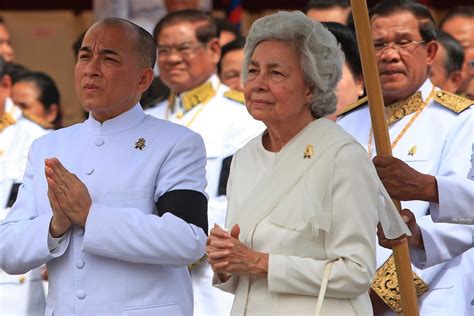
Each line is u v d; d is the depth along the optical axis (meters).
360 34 13.34
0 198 19.70
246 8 28.66
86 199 13.36
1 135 20.12
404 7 15.72
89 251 13.34
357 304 12.59
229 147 19.03
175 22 19.61
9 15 30.83
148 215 13.38
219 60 20.72
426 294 15.55
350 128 16.11
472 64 21.42
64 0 30.06
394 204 13.87
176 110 19.67
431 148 15.51
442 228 14.95
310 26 12.62
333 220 12.34
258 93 12.64
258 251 12.48
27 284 19.47
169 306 13.59
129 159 13.73
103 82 13.71
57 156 13.95
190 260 13.41
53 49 31.17
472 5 26.52
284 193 12.48
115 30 13.81
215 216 18.50
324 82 12.64
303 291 12.34
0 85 20.33
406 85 15.70
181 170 13.69
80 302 13.49
